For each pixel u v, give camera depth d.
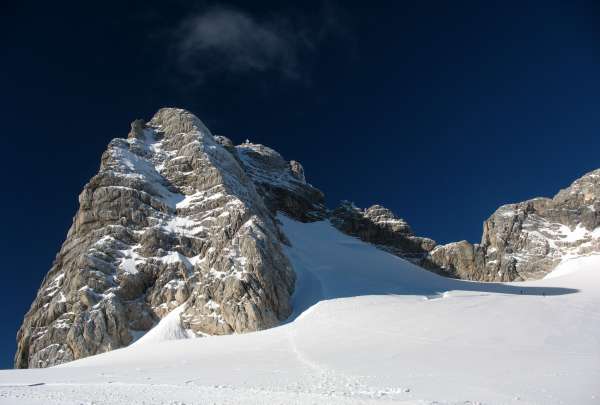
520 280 143.38
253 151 181.62
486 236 157.00
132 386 38.75
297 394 33.06
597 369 39.66
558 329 59.16
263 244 82.12
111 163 97.25
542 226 154.38
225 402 31.27
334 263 115.81
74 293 77.75
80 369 53.41
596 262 134.75
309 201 174.50
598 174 158.88
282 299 77.50
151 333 74.25
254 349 57.28
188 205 94.31
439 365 43.22
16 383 42.78
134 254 84.00
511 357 45.84
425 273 129.00
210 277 78.19
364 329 61.94
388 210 173.50
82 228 89.44
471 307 72.62
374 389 34.75
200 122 116.12
